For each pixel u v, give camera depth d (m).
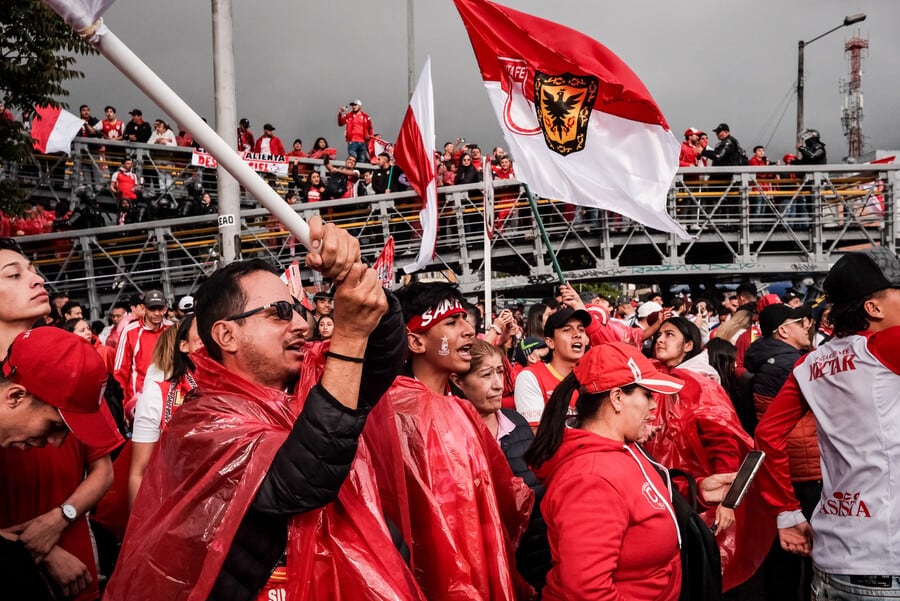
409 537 2.23
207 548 1.64
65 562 2.61
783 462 3.51
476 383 3.67
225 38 7.11
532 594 3.09
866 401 2.97
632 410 2.84
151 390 3.78
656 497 2.73
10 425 2.08
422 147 7.34
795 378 3.40
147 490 1.83
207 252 14.93
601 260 15.23
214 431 1.76
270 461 1.67
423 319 3.14
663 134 5.59
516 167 5.71
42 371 2.05
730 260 16.84
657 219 5.60
